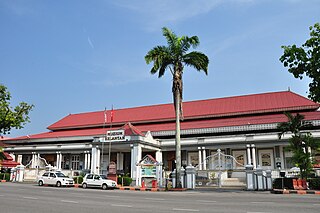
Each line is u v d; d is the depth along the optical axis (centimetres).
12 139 5578
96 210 1146
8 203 1375
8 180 4141
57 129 5869
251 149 3928
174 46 2878
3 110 4606
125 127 3919
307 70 2297
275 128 3809
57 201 1495
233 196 1945
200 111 4841
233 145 3900
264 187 2645
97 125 5453
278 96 4647
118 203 1421
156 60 2841
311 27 2283
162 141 4247
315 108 4047
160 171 3198
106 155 4669
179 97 2845
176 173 2753
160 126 4788
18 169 4069
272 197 1845
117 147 3959
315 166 2997
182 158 4303
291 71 2364
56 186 3091
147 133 3969
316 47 2250
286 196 1941
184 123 4716
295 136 2673
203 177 3192
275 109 4241
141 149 3856
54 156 5181
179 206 1300
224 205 1342
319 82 2273
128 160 4522
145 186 3094
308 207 1250
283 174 3011
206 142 4025
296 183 2466
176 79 2850
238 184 3234
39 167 4434
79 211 1118
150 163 3259
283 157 3756
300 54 2284
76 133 5278
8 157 4900
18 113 4738
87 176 2994
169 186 2864
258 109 4369
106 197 1784
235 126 4041
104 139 3909
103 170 4456
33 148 5112
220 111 4659
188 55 2858
